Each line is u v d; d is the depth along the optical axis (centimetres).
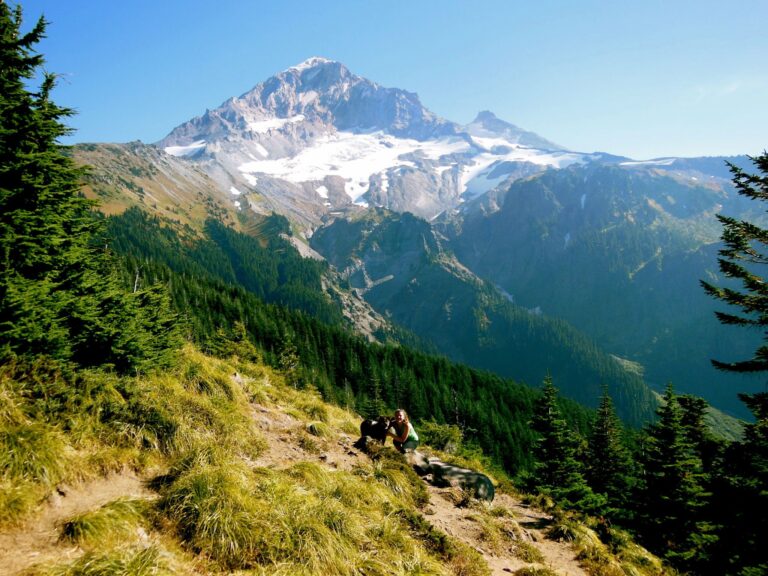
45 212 852
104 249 1080
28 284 777
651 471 2639
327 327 12125
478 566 799
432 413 8644
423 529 870
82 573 450
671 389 3189
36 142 877
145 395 930
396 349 11969
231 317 10769
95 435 752
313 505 742
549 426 3191
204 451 790
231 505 634
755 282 1551
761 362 1496
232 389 1287
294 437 1214
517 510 1330
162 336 1187
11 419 644
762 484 1466
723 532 1507
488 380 11056
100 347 940
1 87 868
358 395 9388
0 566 441
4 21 866
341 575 627
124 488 680
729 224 1606
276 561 594
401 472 1139
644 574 1088
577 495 1995
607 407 3644
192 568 537
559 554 1042
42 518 541
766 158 1542
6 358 736
